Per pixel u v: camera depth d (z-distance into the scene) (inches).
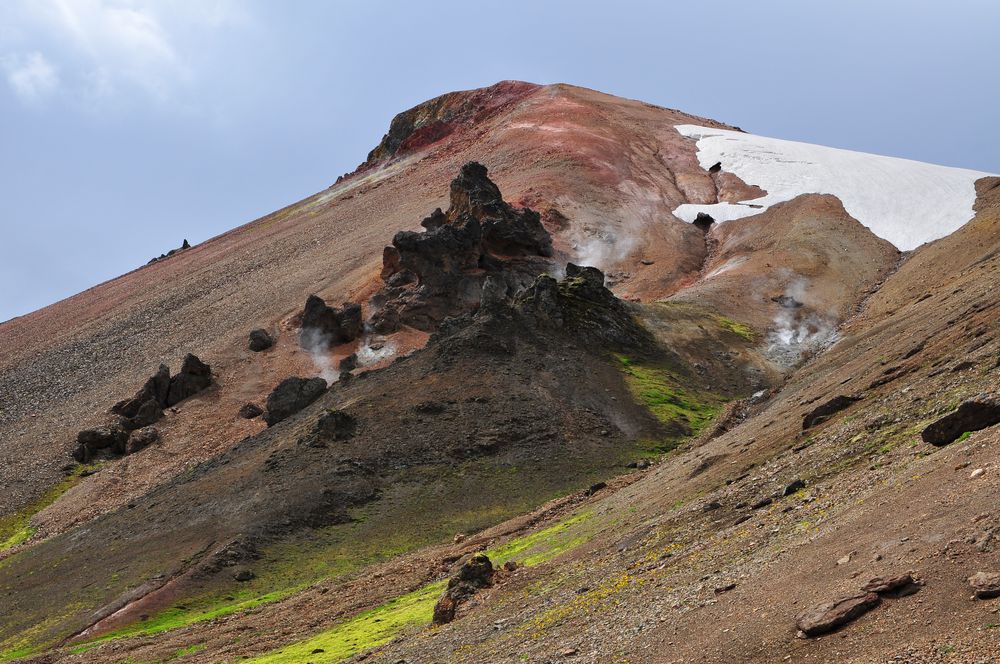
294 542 2504.9
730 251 5315.0
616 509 1777.8
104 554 2645.2
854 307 4274.1
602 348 3612.2
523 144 7613.2
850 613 647.8
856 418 1275.8
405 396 3161.9
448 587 1456.7
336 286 5354.3
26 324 7249.0
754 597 773.9
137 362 5108.3
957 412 903.7
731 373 3681.1
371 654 1330.0
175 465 3703.3
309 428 3056.1
